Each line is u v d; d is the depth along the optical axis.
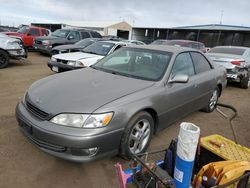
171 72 3.36
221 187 1.77
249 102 6.34
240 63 7.63
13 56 8.72
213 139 2.57
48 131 2.37
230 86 8.54
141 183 2.02
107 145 2.47
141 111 2.80
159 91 3.04
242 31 28.81
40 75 7.75
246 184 2.05
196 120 4.56
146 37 40.41
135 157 2.10
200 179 1.90
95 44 8.52
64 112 2.40
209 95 4.58
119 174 2.09
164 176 1.86
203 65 4.38
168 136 3.69
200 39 34.75
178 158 1.78
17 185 2.36
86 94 2.66
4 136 3.28
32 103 2.69
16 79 6.94
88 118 2.37
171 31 36.88
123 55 3.92
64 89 2.82
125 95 2.69
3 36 8.87
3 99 4.94
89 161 2.41
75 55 7.41
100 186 2.45
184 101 3.62
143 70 3.46
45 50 12.30
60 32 13.71
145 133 2.94
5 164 2.66
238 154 2.29
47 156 2.88
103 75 3.38
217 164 1.99
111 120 2.45
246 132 4.17
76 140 2.30
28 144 3.11
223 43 32.88
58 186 2.40
